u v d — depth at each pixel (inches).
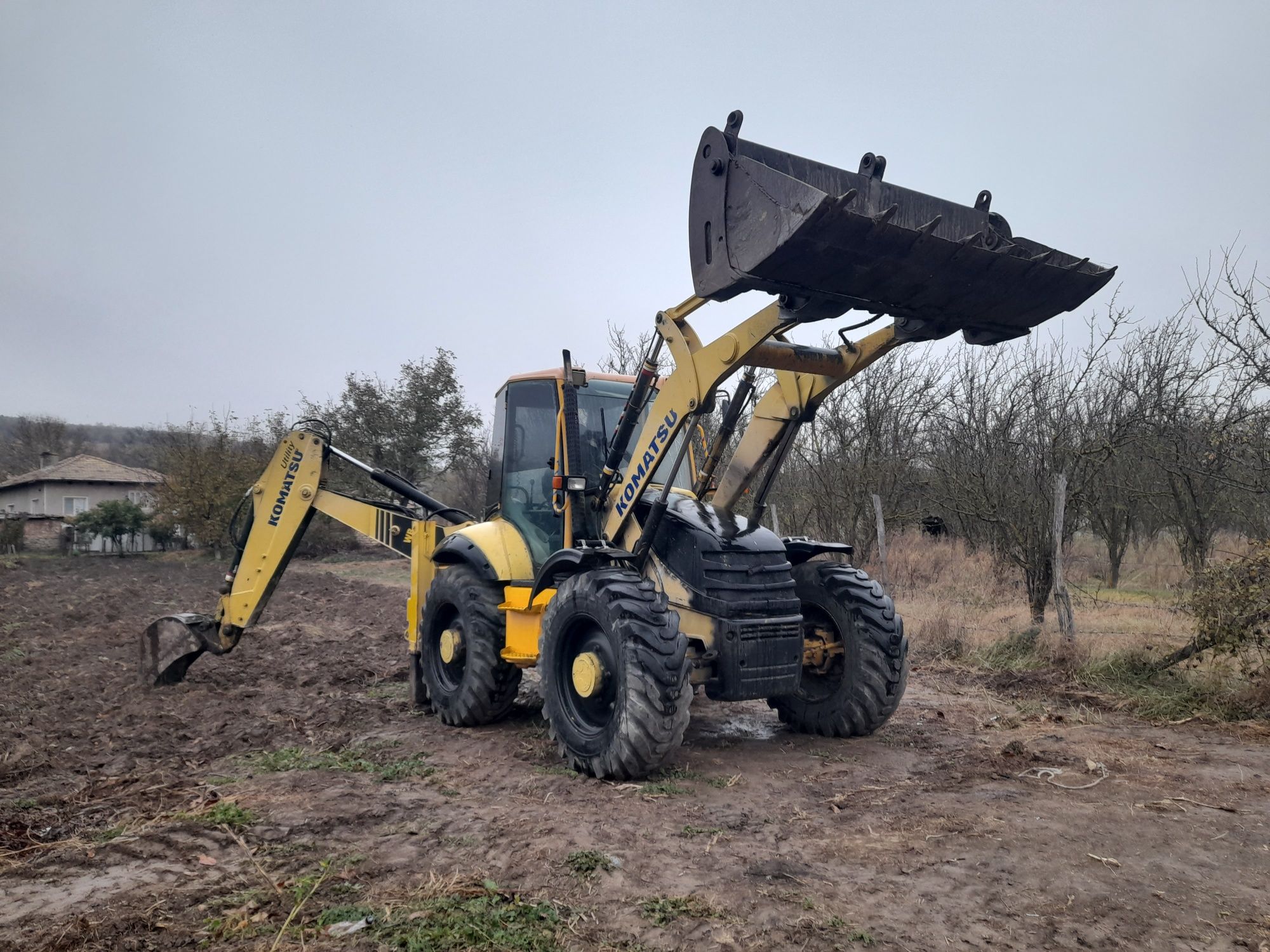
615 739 179.3
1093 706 253.6
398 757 204.2
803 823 157.0
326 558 994.7
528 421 243.6
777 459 221.8
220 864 136.5
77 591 651.5
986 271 162.6
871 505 496.1
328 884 129.0
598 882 129.6
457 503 1123.3
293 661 343.3
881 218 147.0
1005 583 434.0
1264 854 138.7
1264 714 229.8
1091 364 406.3
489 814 161.3
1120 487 405.7
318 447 290.8
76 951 107.6
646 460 203.0
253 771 192.1
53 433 2760.8
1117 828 151.1
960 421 471.8
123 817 160.2
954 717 242.7
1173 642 299.3
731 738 223.0
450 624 251.4
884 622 216.4
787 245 147.6
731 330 183.8
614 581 188.4
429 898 123.8
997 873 132.7
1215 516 382.6
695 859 138.7
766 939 112.3
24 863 137.5
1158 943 110.7
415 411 1035.9
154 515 1189.7
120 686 287.3
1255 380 287.9
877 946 110.4
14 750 207.5
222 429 1105.4
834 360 196.2
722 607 191.8
